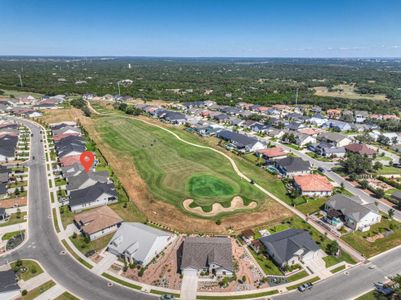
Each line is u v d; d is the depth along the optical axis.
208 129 152.62
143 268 57.03
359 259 61.12
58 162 108.31
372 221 72.81
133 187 90.31
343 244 65.81
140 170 102.12
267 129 151.88
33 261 58.91
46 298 50.38
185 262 56.50
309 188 86.81
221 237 66.44
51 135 141.75
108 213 72.00
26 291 51.19
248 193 86.94
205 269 56.53
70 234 67.56
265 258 60.88
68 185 85.88
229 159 114.00
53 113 182.88
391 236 68.75
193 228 70.50
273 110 197.38
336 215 73.88
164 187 89.69
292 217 75.88
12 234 67.19
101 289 52.44
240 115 187.25
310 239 63.28
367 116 185.88
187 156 115.62
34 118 172.88
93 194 79.62
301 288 52.62
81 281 54.12
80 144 120.94
